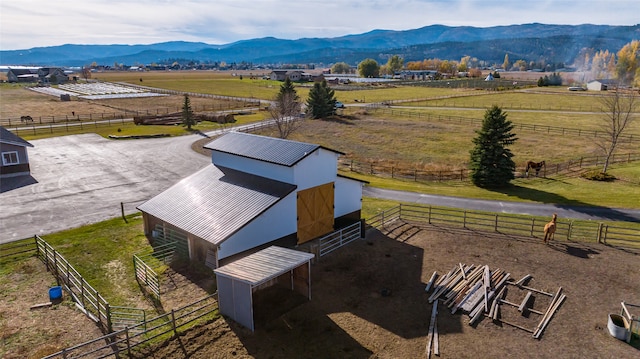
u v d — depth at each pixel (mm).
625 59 148250
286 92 68875
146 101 108250
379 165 46375
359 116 82500
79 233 24891
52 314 16438
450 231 25609
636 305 15922
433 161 49031
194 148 50750
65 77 189750
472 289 17922
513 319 16250
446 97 118688
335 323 15930
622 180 38312
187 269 20188
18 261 21219
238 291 15438
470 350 14406
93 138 56688
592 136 61656
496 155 37375
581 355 14164
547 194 34688
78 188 34344
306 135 64688
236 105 98875
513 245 23359
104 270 20188
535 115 83812
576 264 20875
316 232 24062
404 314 16547
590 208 30375
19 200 31266
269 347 14547
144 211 23375
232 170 25109
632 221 27453
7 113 81500
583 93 125688
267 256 17406
